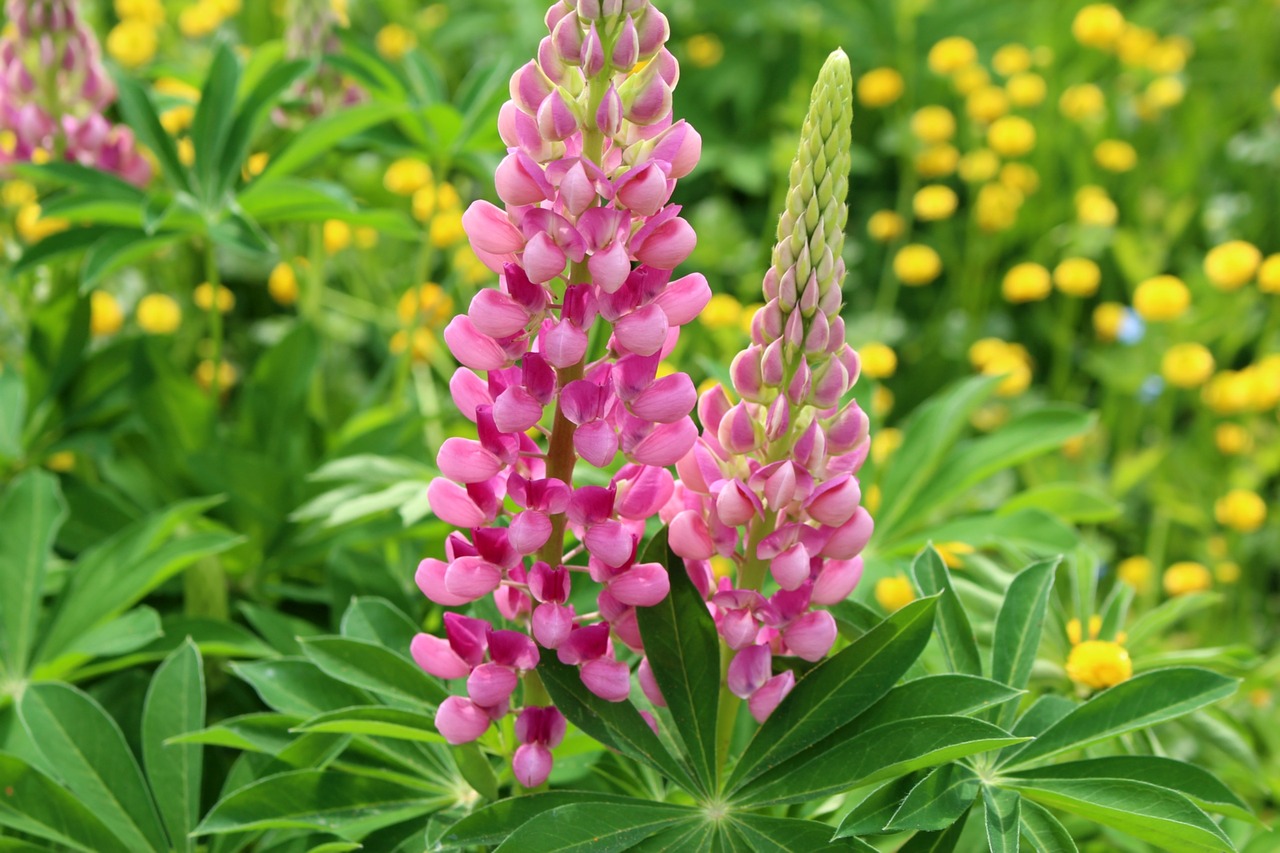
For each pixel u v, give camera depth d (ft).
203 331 6.33
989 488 6.13
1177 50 8.32
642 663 3.59
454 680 3.84
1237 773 4.40
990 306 7.72
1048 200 7.89
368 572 4.18
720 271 7.05
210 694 4.41
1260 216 7.63
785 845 3.50
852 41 8.36
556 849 3.45
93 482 4.91
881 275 7.92
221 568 4.38
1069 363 7.38
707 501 3.51
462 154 4.88
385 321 5.86
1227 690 3.66
